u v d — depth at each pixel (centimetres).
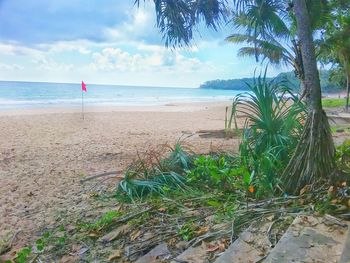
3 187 467
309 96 287
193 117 1769
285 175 286
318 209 233
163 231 266
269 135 364
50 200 406
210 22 431
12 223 333
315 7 927
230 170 346
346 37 1325
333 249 184
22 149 780
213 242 226
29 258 248
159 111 2186
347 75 1872
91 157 684
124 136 1009
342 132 842
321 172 272
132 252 242
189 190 352
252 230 225
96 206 370
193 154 485
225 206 286
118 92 6144
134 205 340
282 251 185
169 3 398
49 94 4516
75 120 1486
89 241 271
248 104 382
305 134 282
